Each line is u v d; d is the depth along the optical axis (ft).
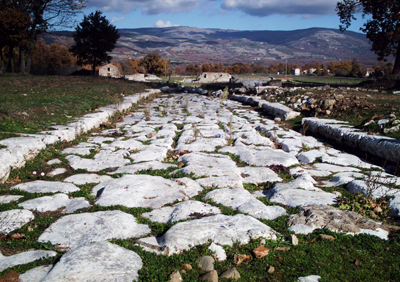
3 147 19.79
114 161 22.02
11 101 35.37
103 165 21.31
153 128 33.35
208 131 31.53
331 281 9.86
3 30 100.07
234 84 99.30
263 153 24.14
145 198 15.94
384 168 21.68
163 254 11.20
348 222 13.38
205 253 11.25
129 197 15.83
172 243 11.49
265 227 12.80
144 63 329.31
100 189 17.39
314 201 15.97
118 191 16.28
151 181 17.61
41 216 14.08
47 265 10.46
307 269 10.62
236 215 13.67
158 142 27.14
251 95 62.75
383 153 22.63
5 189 16.58
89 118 32.27
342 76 272.51
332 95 45.73
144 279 9.66
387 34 88.69
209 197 16.16
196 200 15.93
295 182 18.37
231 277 10.17
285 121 39.78
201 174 19.24
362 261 11.10
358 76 259.60
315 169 21.90
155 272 10.04
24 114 29.43
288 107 44.32
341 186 18.74
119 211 14.26
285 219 14.11
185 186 17.30
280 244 12.05
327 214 14.03
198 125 34.47
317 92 52.42
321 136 31.60
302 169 21.35
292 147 26.78
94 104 40.52
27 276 9.78
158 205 15.37
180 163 21.79
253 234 12.34
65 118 31.27
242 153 24.22
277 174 20.51
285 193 16.93
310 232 13.02
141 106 50.98
